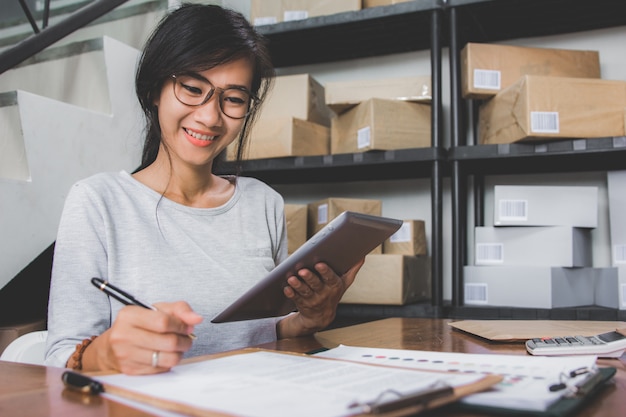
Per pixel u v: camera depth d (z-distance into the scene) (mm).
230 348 918
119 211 894
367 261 1876
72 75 1770
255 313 802
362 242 755
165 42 850
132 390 436
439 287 1815
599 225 1997
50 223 1471
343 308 1911
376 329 992
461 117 1901
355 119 1944
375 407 354
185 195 993
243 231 1013
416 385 422
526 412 392
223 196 1049
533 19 2008
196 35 830
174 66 831
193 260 922
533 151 1737
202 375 487
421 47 2277
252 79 910
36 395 452
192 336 532
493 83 1838
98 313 775
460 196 1846
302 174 2193
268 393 408
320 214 1981
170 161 962
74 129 1538
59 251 806
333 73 2449
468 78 1835
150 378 483
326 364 526
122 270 855
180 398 402
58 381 519
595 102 1679
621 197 1755
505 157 1773
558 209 1745
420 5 1886
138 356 494
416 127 1913
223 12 883
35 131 1434
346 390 412
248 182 1139
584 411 425
